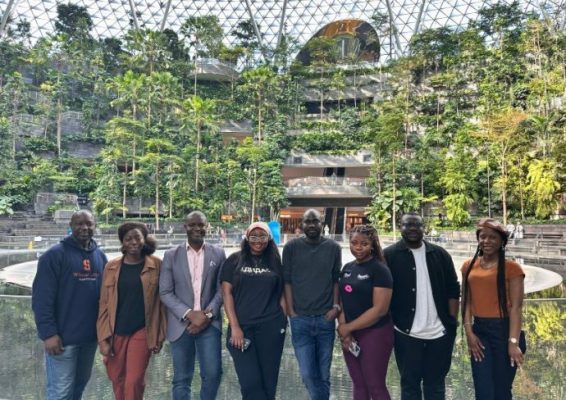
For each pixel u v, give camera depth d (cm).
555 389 480
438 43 5691
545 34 4622
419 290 421
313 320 435
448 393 475
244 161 5178
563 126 3722
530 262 2123
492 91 4712
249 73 5725
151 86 5228
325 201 5572
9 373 535
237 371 418
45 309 395
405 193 4438
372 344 409
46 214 4341
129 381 406
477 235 415
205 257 449
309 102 6831
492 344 398
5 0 6438
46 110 5122
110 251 2628
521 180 3888
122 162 4900
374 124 4788
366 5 7506
